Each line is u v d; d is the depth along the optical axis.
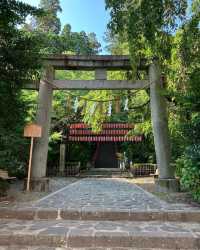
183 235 4.29
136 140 19.97
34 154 9.21
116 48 14.46
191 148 6.48
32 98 14.52
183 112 7.77
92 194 8.32
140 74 10.98
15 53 6.90
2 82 7.02
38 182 8.83
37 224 5.00
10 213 5.53
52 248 4.15
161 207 5.95
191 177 6.31
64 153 18.95
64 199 7.14
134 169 18.28
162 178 9.05
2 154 10.52
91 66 9.70
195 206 6.08
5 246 4.22
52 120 18.78
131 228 4.71
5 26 7.05
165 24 7.02
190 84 7.31
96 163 22.45
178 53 8.30
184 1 6.87
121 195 8.08
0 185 7.79
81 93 19.12
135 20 6.48
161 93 8.77
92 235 4.29
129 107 12.95
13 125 8.63
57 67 9.81
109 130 20.62
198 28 7.38
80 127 20.44
